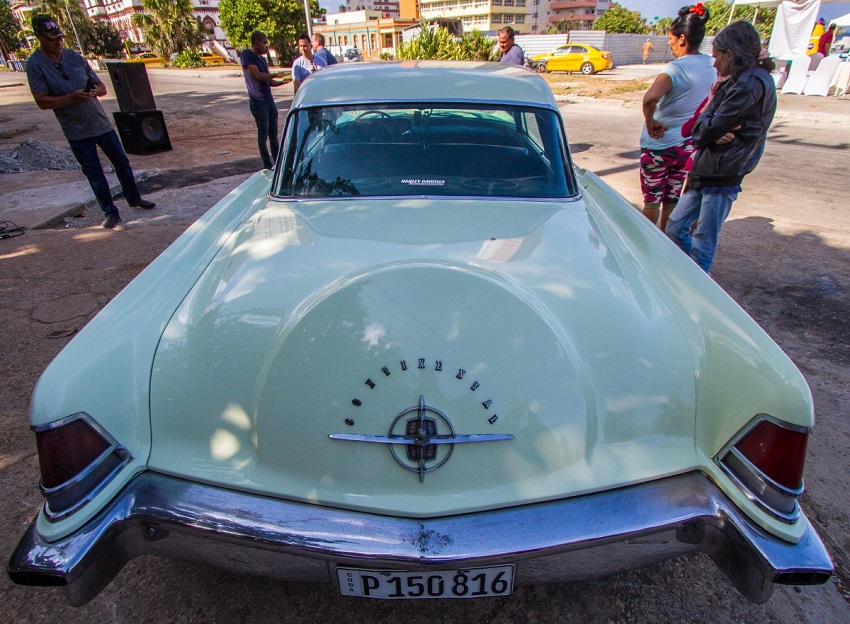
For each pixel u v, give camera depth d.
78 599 1.21
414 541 1.24
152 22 39.31
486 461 1.31
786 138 8.59
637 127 9.63
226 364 1.41
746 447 1.28
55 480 1.23
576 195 2.25
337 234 1.90
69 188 6.01
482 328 1.39
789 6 13.00
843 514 1.92
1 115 12.95
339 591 1.34
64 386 1.27
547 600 1.66
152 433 1.36
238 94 16.62
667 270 1.84
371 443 1.31
